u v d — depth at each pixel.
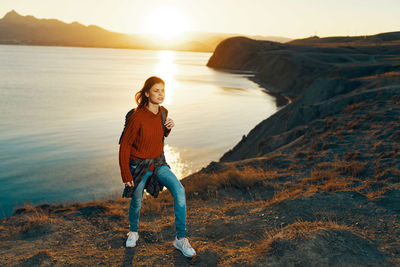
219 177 6.30
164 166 3.24
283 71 113.94
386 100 13.99
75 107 67.62
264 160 8.41
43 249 3.64
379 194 4.53
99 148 37.00
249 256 3.00
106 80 128.38
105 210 4.95
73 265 3.13
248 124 51.91
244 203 5.05
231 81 132.12
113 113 61.34
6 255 3.50
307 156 8.05
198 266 2.99
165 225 4.13
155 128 3.02
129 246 3.52
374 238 3.26
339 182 5.57
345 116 12.54
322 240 3.01
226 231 3.80
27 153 34.88
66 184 25.42
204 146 37.44
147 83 2.95
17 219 4.68
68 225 4.38
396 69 52.28
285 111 30.52
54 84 110.19
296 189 5.59
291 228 3.36
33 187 24.84
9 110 62.72
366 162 6.66
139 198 3.33
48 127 48.78
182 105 71.56
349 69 58.16
